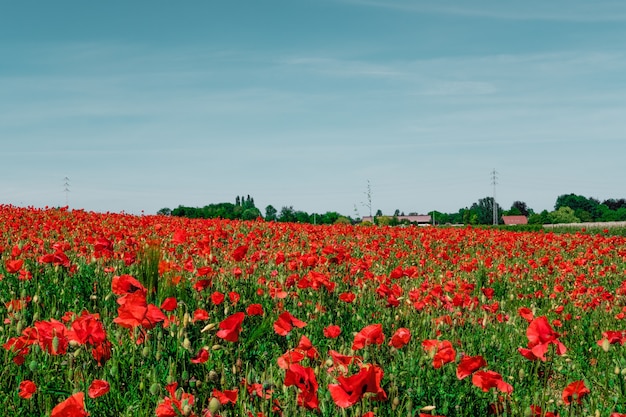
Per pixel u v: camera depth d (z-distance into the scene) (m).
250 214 57.34
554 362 5.64
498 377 3.27
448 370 4.24
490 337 6.18
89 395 3.12
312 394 2.80
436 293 6.43
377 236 17.50
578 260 11.86
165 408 2.80
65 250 8.34
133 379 3.61
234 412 3.17
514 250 16.00
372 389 2.57
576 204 139.38
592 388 5.11
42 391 3.39
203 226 15.41
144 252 5.28
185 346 3.55
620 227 38.31
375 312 6.70
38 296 5.42
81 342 3.34
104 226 14.07
